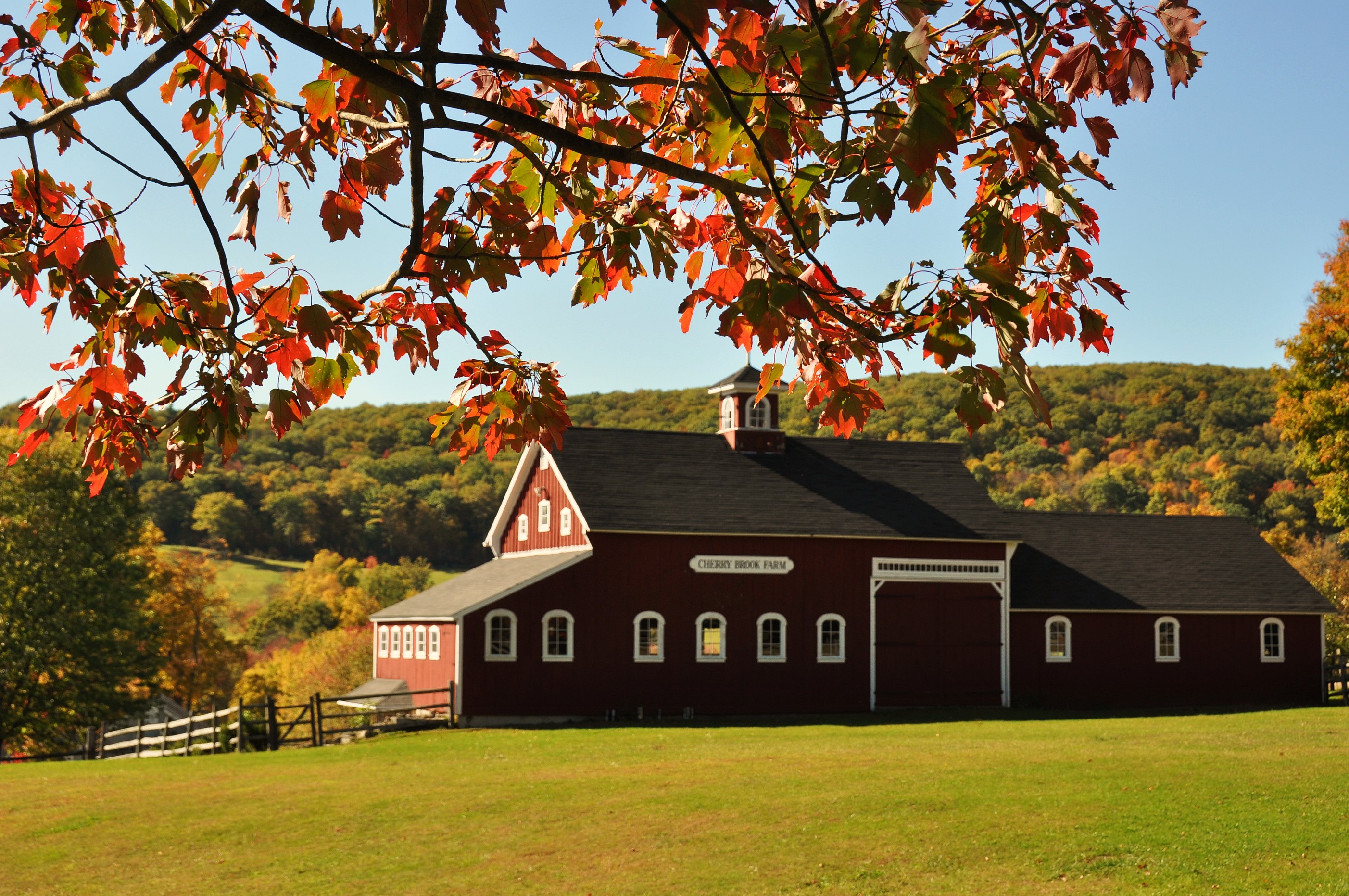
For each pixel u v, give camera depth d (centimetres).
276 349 439
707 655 3641
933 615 3909
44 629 4456
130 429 473
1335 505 5059
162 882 1579
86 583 4609
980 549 3981
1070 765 2008
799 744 2631
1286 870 1284
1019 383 379
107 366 458
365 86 442
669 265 491
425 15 383
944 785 1845
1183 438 13175
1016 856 1416
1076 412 13475
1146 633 4138
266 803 2050
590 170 527
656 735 2927
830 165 420
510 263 457
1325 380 4997
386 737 3180
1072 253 416
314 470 15500
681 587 3638
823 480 4059
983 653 3950
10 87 475
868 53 369
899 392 13775
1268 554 4569
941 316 387
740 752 2461
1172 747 2336
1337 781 1773
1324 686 4300
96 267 400
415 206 438
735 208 434
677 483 3847
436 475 15188
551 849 1617
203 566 6838
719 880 1406
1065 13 387
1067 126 390
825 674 3762
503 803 1923
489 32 381
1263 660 4253
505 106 502
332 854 1677
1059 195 378
